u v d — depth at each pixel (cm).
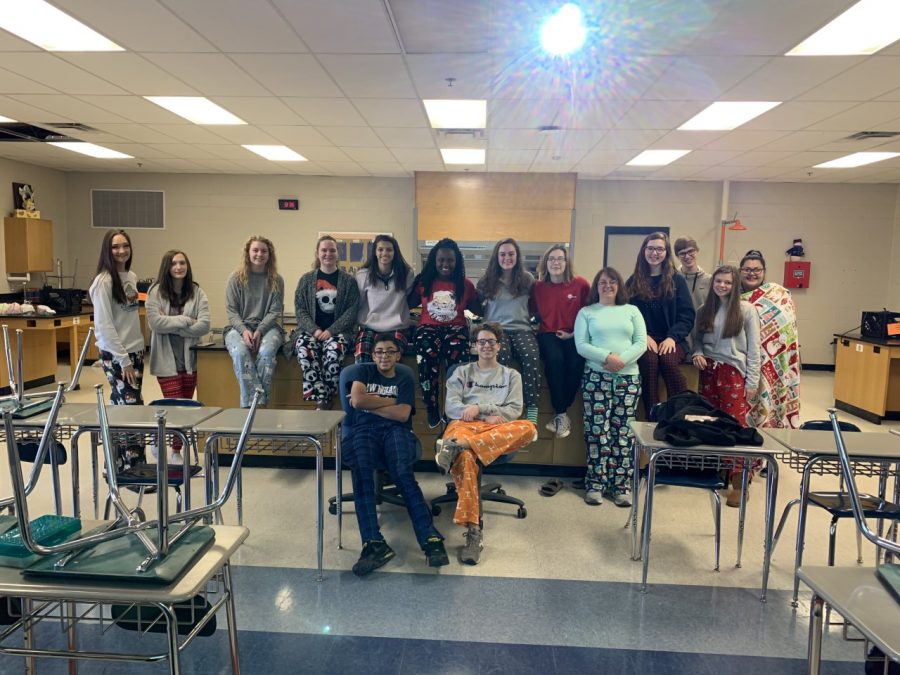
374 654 216
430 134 625
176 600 136
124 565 145
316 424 278
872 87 445
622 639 228
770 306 407
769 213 896
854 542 316
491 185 873
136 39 377
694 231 904
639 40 367
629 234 909
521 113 537
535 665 211
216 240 924
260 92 486
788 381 409
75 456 279
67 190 922
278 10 333
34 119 587
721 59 396
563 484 405
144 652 215
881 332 602
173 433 273
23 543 141
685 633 233
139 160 809
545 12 332
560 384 391
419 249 892
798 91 458
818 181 876
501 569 282
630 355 356
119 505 159
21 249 812
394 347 318
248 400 398
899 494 271
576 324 373
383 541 280
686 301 390
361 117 562
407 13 335
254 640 224
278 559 288
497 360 372
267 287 414
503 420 322
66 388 148
